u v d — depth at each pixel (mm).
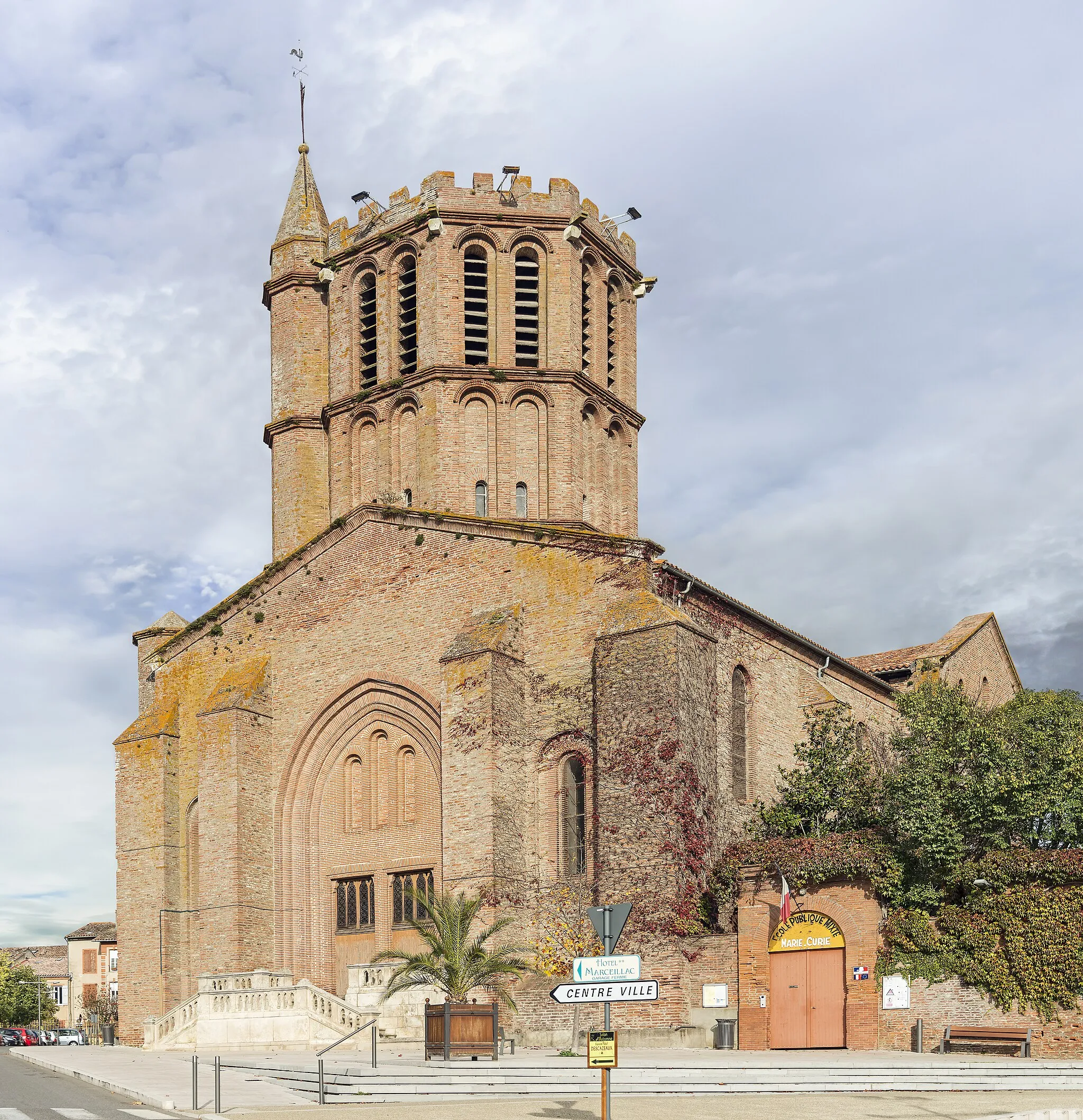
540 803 39562
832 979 33625
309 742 45531
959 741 35031
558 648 40312
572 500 49125
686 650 37375
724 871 36281
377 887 43531
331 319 53469
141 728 48188
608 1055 18578
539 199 51344
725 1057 30953
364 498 51000
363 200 53000
